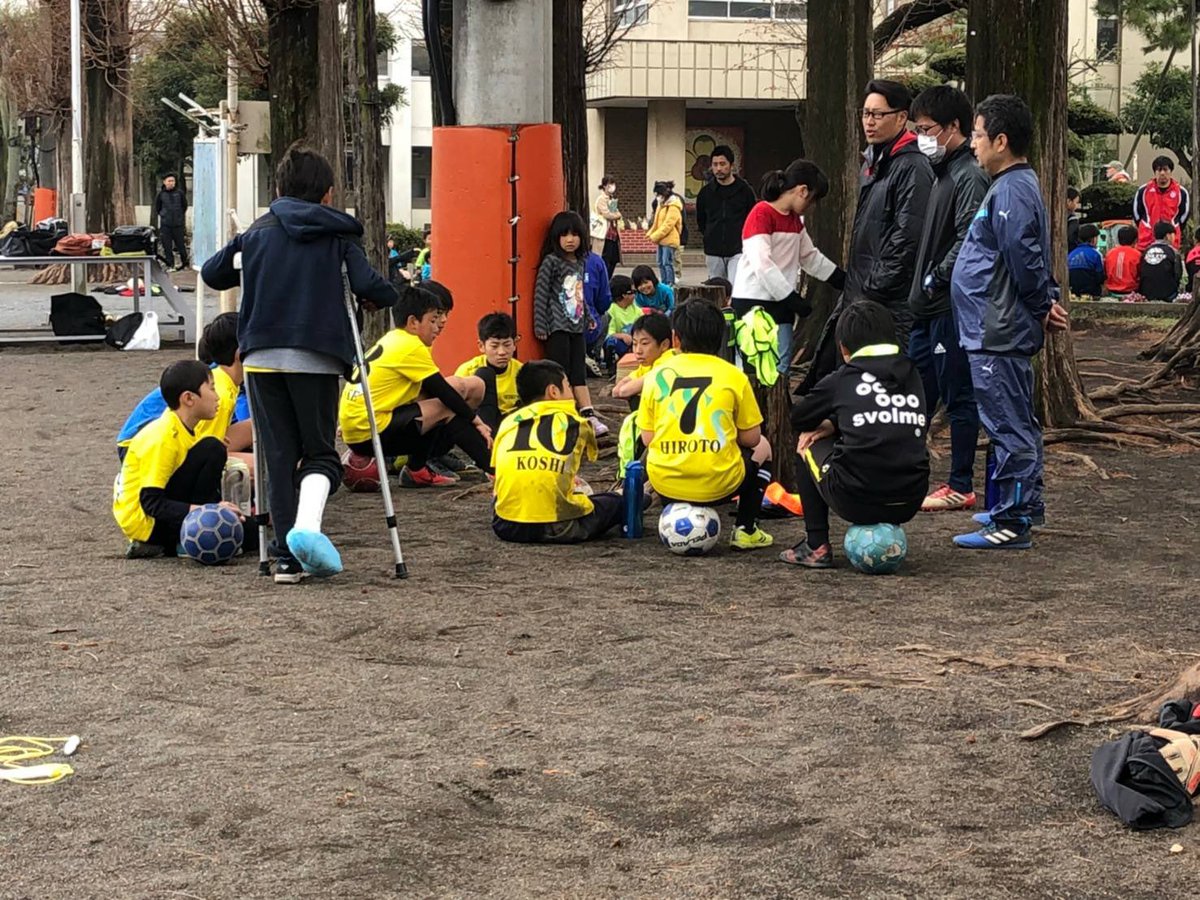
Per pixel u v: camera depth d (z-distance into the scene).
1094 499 8.53
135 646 5.59
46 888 3.54
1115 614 5.96
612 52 39.09
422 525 7.92
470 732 4.62
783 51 41.94
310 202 6.64
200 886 3.54
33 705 4.91
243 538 7.10
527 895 3.49
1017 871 3.61
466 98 9.32
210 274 6.67
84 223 25.67
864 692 4.96
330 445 6.65
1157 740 4.08
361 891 3.51
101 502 8.65
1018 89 10.54
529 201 9.37
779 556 7.09
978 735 4.54
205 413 7.07
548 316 9.54
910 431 6.59
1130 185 28.39
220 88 45.31
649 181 44.81
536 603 6.21
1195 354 13.25
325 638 5.70
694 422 7.03
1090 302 20.73
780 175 7.94
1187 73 37.16
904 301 7.86
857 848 3.74
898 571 6.76
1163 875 3.58
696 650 5.49
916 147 7.76
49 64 36.03
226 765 4.33
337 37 12.45
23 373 15.59
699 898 3.47
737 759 4.36
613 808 4.01
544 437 7.39
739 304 8.07
